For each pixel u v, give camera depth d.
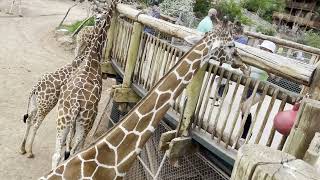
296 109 3.06
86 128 4.87
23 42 13.94
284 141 3.14
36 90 5.66
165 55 5.28
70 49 14.21
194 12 19.42
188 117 4.11
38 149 6.43
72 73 5.38
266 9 35.03
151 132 3.13
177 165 4.13
